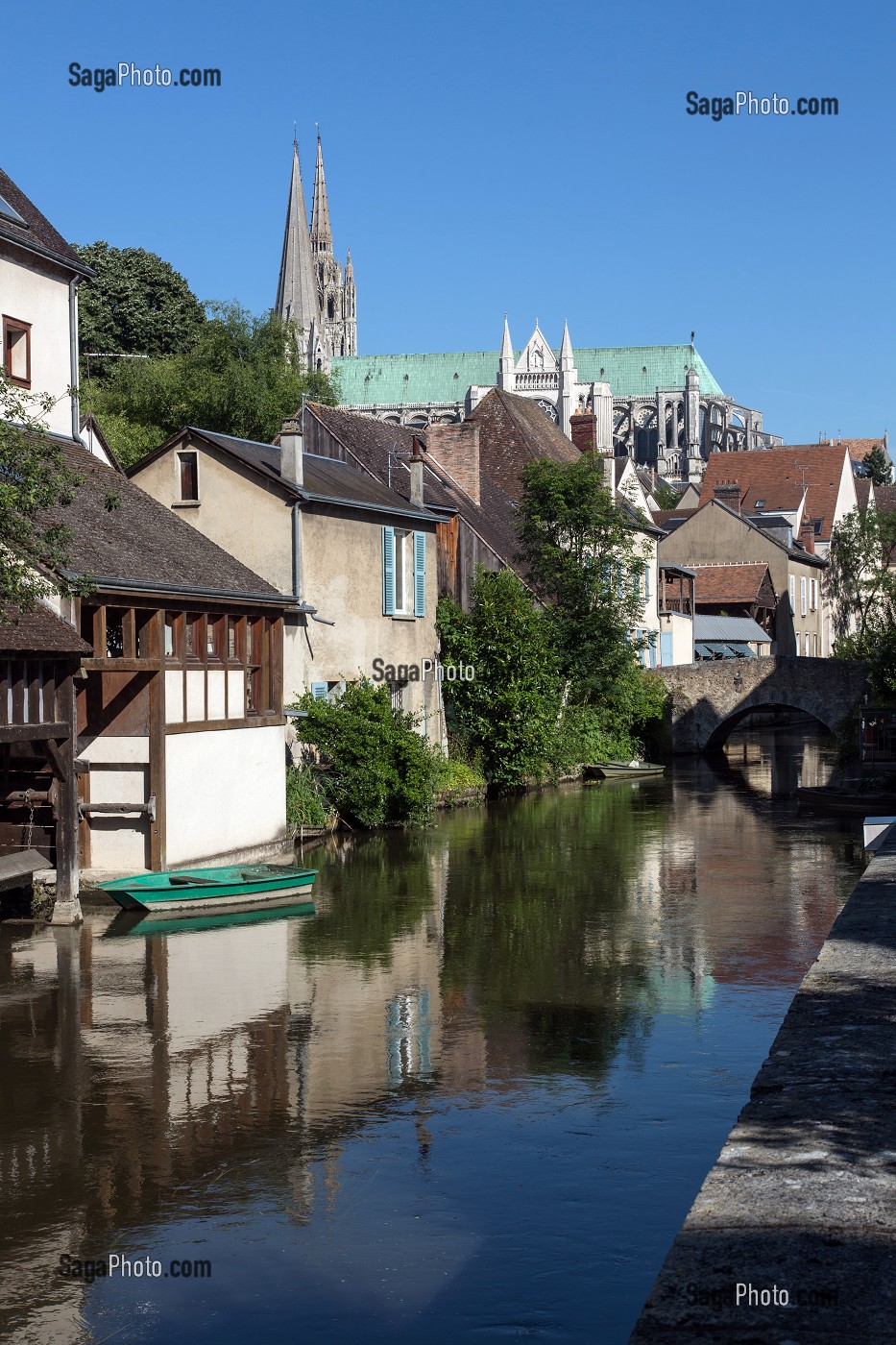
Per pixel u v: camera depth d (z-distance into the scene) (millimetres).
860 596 76250
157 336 68750
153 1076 13211
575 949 18828
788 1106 5559
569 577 43250
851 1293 3910
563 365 148875
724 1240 4281
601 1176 10695
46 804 19844
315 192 168000
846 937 9094
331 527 30906
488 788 38688
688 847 28750
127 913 20797
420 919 20891
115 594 20797
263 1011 15539
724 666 52781
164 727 21891
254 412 54406
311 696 29438
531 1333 8234
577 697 45250
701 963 18016
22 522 16188
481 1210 10070
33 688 18734
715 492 79000
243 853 24828
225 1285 8922
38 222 25391
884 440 140250
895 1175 4781
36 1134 11711
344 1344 8133
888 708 45125
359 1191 10445
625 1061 13703
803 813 35031
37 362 24531
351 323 171125
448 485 43469
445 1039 14484
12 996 16109
